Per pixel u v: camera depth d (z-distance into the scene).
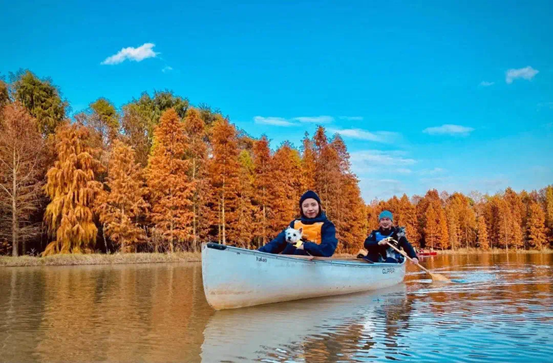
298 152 48.81
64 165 28.38
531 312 4.96
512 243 70.88
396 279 8.62
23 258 22.48
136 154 38.62
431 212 72.12
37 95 34.84
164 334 4.03
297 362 3.11
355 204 47.09
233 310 5.36
